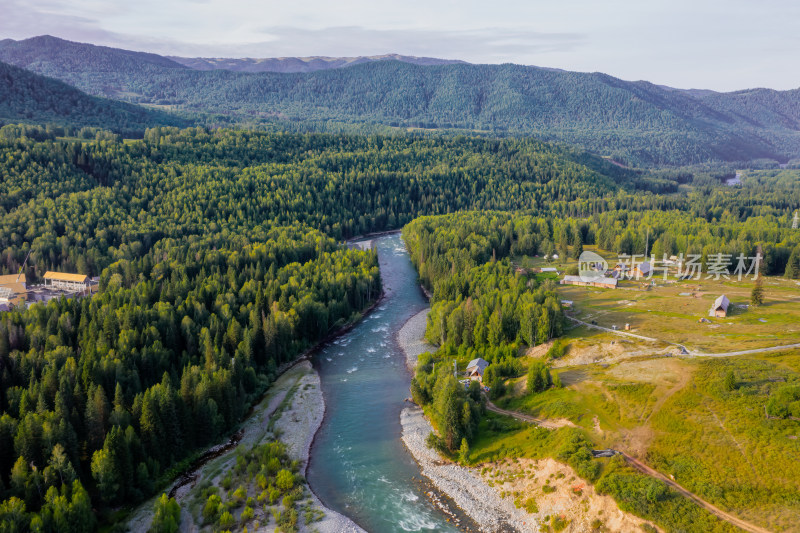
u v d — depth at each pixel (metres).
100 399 100.00
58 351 121.88
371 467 107.88
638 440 98.69
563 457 96.31
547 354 140.75
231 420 118.31
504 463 104.12
